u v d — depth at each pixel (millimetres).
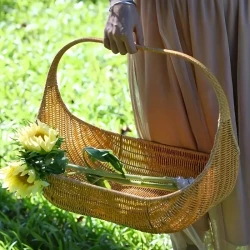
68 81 6426
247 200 3807
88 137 3904
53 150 3377
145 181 3625
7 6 8516
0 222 4703
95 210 3410
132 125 5703
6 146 5500
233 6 3611
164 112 3799
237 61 3670
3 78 6668
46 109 3822
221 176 3400
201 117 3738
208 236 3984
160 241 4484
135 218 3375
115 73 6766
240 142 3732
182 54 3352
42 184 3334
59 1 8336
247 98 3684
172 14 3639
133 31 3543
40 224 4656
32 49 7246
